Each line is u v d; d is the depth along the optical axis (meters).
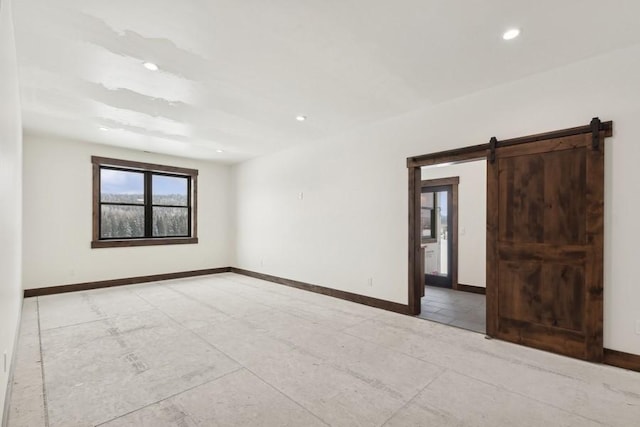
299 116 4.09
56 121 4.25
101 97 3.46
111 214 5.79
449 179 5.53
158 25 2.22
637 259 2.48
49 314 3.97
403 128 4.02
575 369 2.54
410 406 2.05
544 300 2.92
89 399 2.11
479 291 5.16
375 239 4.34
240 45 2.48
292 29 2.28
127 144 5.47
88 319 3.79
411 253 3.93
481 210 5.16
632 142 2.50
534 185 2.98
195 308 4.28
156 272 6.17
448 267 5.58
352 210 4.64
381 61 2.74
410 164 3.93
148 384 2.31
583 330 2.71
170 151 5.99
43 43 2.44
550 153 2.88
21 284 4.19
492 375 2.45
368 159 4.43
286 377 2.42
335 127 4.55
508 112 3.14
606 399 2.11
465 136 3.45
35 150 4.90
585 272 2.70
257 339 3.18
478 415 1.95
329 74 2.97
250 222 6.70
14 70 2.43
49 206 5.01
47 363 2.63
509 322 3.12
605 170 2.61
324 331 3.40
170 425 1.86
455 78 3.06
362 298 4.48
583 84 2.72
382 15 2.13
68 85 3.17
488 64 2.79
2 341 1.79
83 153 5.34
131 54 2.61
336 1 1.99
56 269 5.07
